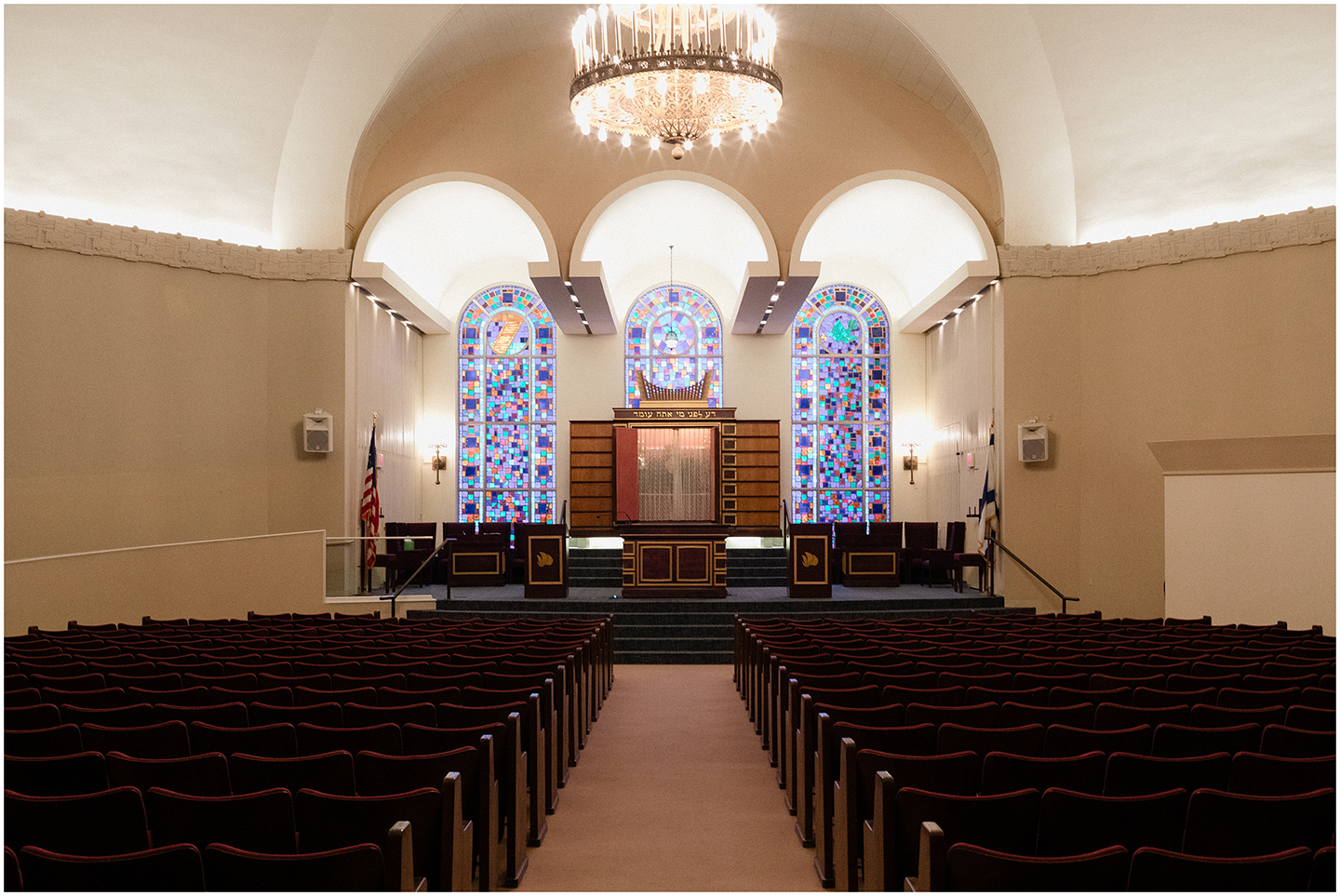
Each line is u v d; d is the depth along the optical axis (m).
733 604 12.98
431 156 14.70
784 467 18.95
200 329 13.54
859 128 14.72
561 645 7.11
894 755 3.78
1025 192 14.09
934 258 16.94
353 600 12.66
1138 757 3.64
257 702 4.96
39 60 11.93
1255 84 12.42
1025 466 13.80
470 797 3.80
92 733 4.08
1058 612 13.60
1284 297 12.48
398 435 17.19
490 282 19.22
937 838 2.69
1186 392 13.12
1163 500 13.25
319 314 14.08
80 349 12.55
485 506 18.91
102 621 9.60
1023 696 5.07
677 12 9.59
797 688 5.28
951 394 17.09
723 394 19.14
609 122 9.98
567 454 18.94
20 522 11.94
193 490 13.33
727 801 5.57
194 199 13.73
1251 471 10.09
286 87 13.38
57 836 2.98
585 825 5.10
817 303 19.42
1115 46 12.86
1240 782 3.62
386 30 13.02
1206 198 13.33
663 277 19.39
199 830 2.99
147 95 12.76
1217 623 10.52
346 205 14.27
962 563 14.52
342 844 3.09
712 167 14.67
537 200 14.62
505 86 14.70
